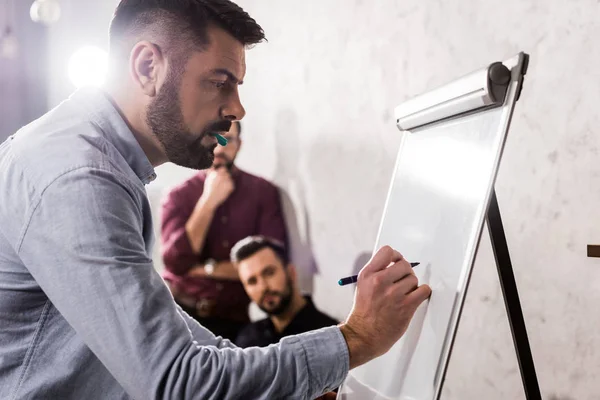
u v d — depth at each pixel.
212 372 0.91
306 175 3.00
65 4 3.93
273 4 3.10
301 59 2.98
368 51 2.64
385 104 2.58
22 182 0.98
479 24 2.10
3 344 1.02
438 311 1.11
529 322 1.93
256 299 2.99
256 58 3.19
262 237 3.07
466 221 1.09
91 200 0.93
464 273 1.05
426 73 2.36
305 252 3.02
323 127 2.90
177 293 3.12
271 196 3.10
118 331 0.90
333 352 0.99
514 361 2.00
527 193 1.92
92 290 0.91
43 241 0.94
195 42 1.07
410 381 1.14
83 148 0.99
